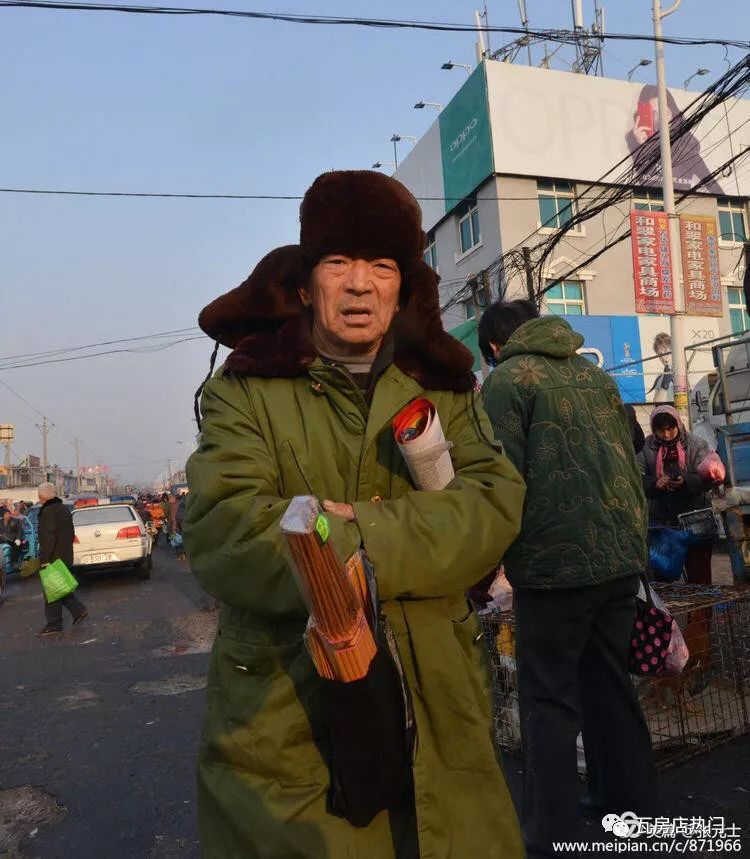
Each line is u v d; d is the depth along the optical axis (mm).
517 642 2154
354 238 1342
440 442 1272
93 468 114875
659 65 11797
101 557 10812
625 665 2166
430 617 1282
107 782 3154
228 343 1488
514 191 17312
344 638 1047
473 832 1239
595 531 2016
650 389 17516
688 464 4438
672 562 3836
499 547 1279
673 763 2775
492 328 2498
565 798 1989
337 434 1346
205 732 1352
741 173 18953
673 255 11625
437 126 19375
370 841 1237
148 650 5949
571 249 17594
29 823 2803
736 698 3057
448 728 1265
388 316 1415
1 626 7887
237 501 1247
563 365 2164
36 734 3895
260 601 1205
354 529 1183
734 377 7102
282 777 1253
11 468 52469
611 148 17891
